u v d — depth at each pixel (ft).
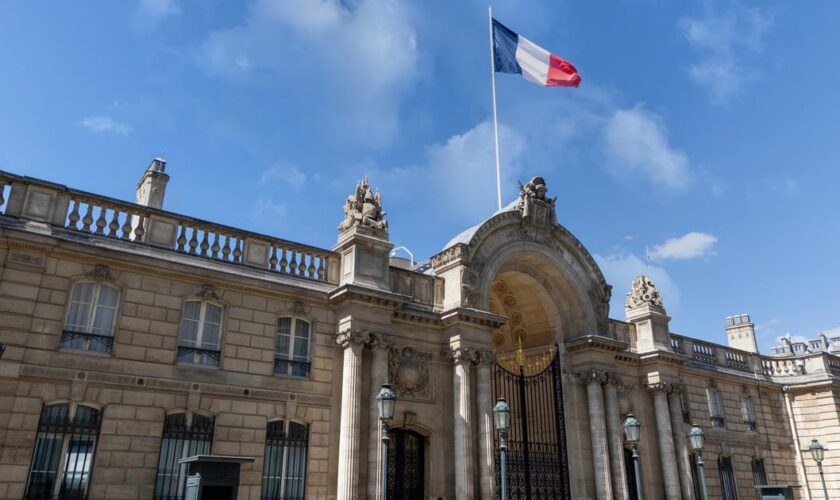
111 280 70.79
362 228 87.56
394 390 86.84
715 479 126.31
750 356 148.46
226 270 78.38
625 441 113.39
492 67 120.88
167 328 73.00
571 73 116.47
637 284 128.88
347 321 82.84
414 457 88.33
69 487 64.13
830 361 150.10
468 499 85.46
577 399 109.50
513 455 99.86
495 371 106.63
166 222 76.84
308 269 86.02
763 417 143.54
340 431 80.43
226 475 59.88
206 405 73.26
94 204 72.74
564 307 115.14
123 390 68.69
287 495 76.18
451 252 97.71
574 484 104.42
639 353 121.60
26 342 64.44
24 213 67.36
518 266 111.04
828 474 141.28
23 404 63.05
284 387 79.10
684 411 127.03
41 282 66.74
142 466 67.72
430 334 93.50
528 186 111.75
